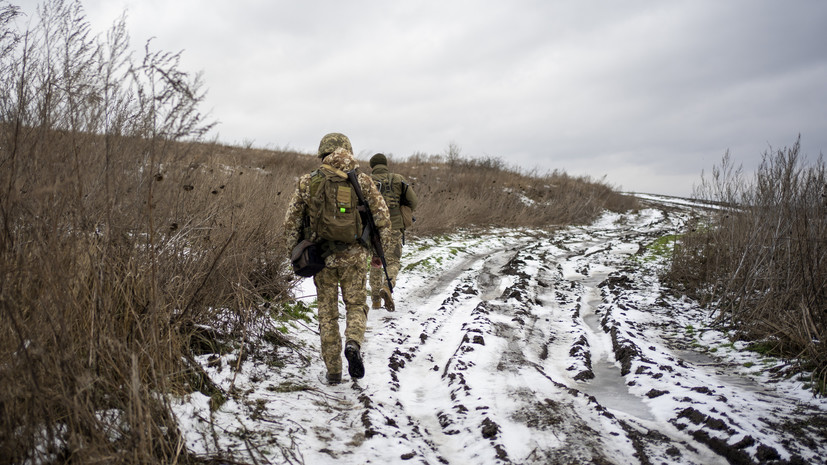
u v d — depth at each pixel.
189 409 2.81
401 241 6.22
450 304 6.46
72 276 2.55
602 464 2.67
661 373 4.05
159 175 2.84
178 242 3.68
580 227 17.25
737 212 7.20
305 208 3.74
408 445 2.85
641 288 7.42
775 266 5.62
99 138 2.74
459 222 13.73
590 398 3.60
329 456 2.67
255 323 4.22
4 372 2.06
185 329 3.58
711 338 5.30
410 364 4.47
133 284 3.06
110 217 2.77
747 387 4.03
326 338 3.74
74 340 2.48
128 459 2.11
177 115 2.72
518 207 17.31
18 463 2.02
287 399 3.34
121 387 2.49
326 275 3.83
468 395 3.63
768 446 2.79
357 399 3.51
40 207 2.43
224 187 5.02
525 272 8.46
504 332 5.29
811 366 4.20
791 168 5.90
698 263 7.64
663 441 3.06
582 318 6.25
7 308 2.11
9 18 2.64
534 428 3.11
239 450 2.59
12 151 2.46
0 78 2.61
